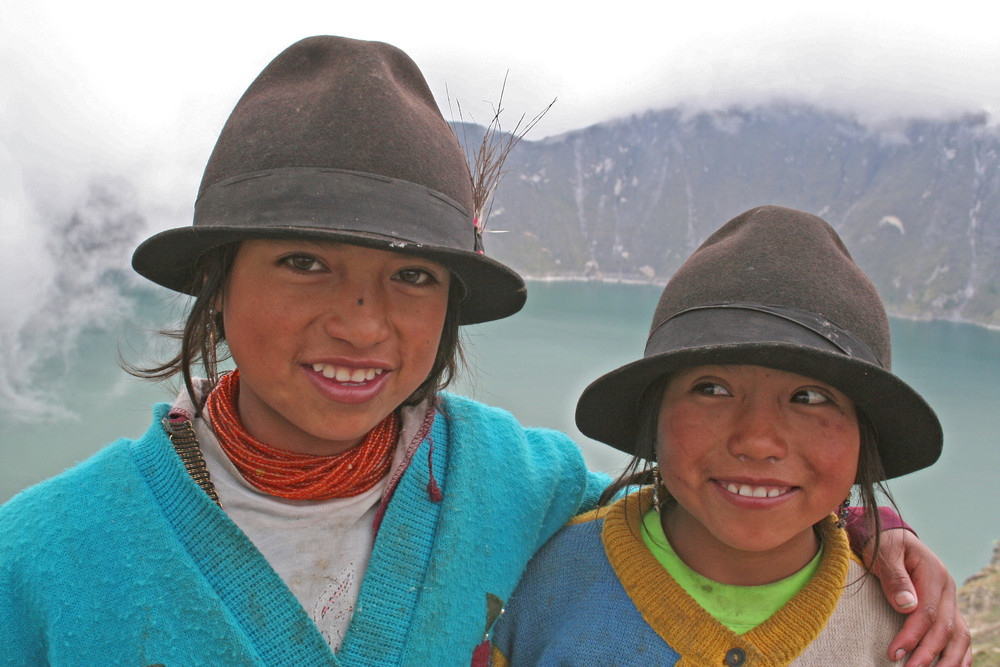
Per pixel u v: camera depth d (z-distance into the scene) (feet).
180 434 4.07
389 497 4.37
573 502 5.51
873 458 4.66
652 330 4.66
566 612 4.99
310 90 3.67
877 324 4.19
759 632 4.50
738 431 4.16
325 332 3.63
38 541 3.67
